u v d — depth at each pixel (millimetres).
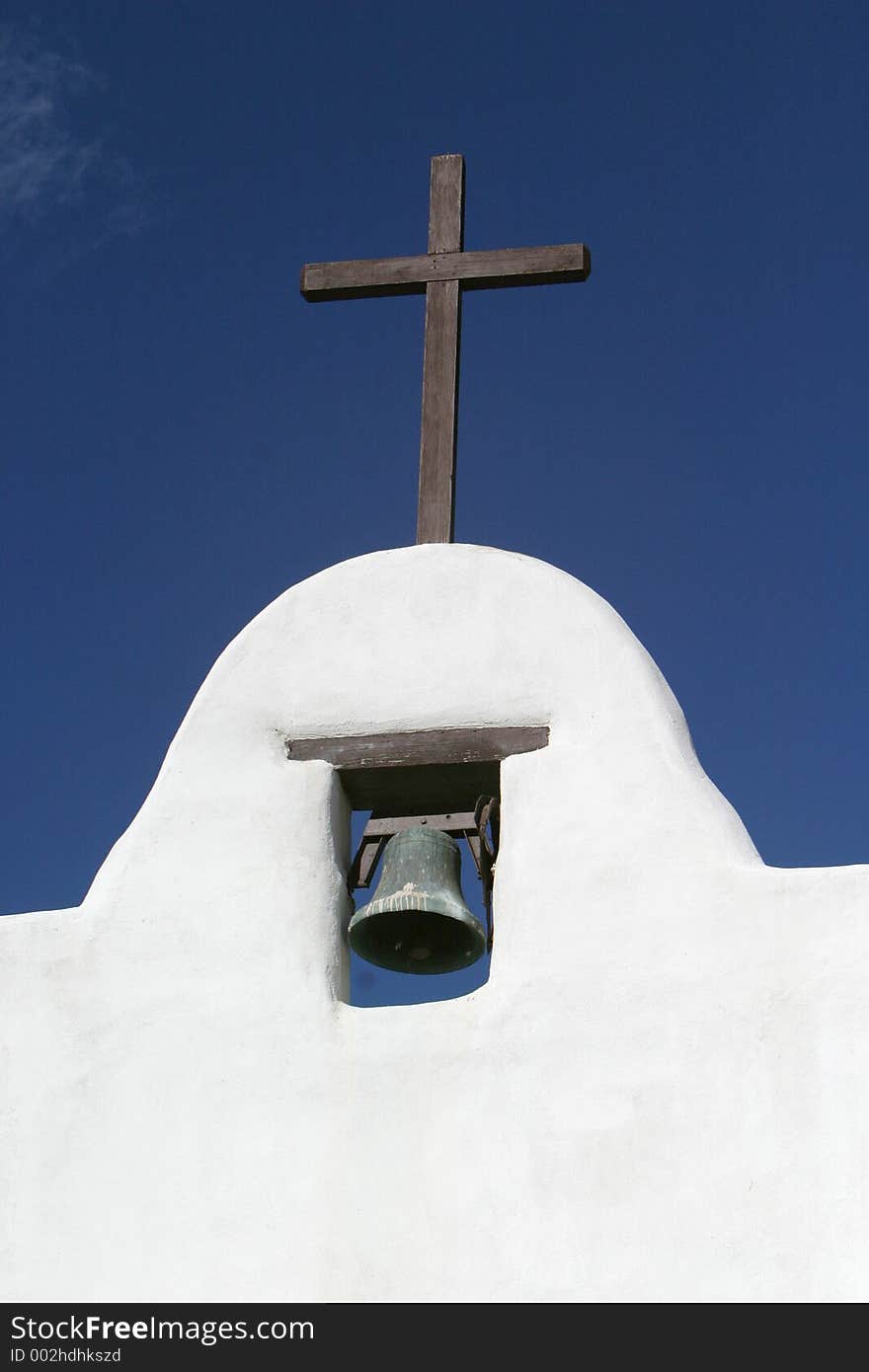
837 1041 8219
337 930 8930
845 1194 7941
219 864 9016
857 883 8516
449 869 9312
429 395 10219
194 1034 8648
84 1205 8383
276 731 9320
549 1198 8086
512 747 9117
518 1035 8422
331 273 10523
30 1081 8672
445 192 10688
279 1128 8398
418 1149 8266
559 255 10391
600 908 8633
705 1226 7961
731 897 8562
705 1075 8227
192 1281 8164
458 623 9414
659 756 8922
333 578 9633
